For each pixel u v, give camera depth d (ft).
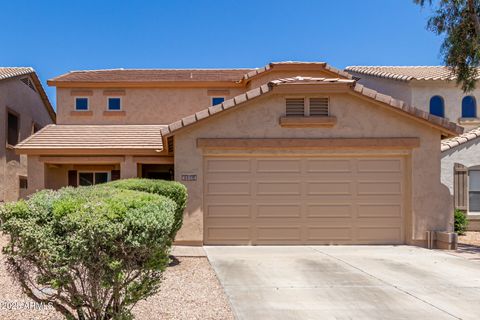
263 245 45.27
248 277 30.86
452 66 48.83
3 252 15.85
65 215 15.43
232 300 24.97
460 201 60.29
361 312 22.94
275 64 62.85
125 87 68.18
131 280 16.48
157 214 16.66
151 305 23.73
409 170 45.68
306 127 45.21
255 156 45.65
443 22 47.24
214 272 32.48
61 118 67.62
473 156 56.90
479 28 45.44
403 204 46.06
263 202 45.65
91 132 61.26
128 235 15.35
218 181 45.52
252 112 45.16
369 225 45.83
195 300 24.88
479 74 60.90
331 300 25.16
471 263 36.19
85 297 16.11
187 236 44.39
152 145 54.34
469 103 64.44
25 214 15.44
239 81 67.21
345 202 45.83
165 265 17.66
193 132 44.86
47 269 15.53
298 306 23.94
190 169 44.68
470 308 23.73
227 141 44.65
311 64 63.16
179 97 68.39
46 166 55.83
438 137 45.55
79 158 54.34
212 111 44.24
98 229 14.98
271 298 25.48
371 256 39.29
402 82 65.05
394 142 45.09
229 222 45.39
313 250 42.50
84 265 15.37
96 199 16.97
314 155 45.83
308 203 45.73
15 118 71.46
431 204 45.21
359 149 45.44
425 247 44.68
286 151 45.42
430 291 27.22
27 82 76.74
